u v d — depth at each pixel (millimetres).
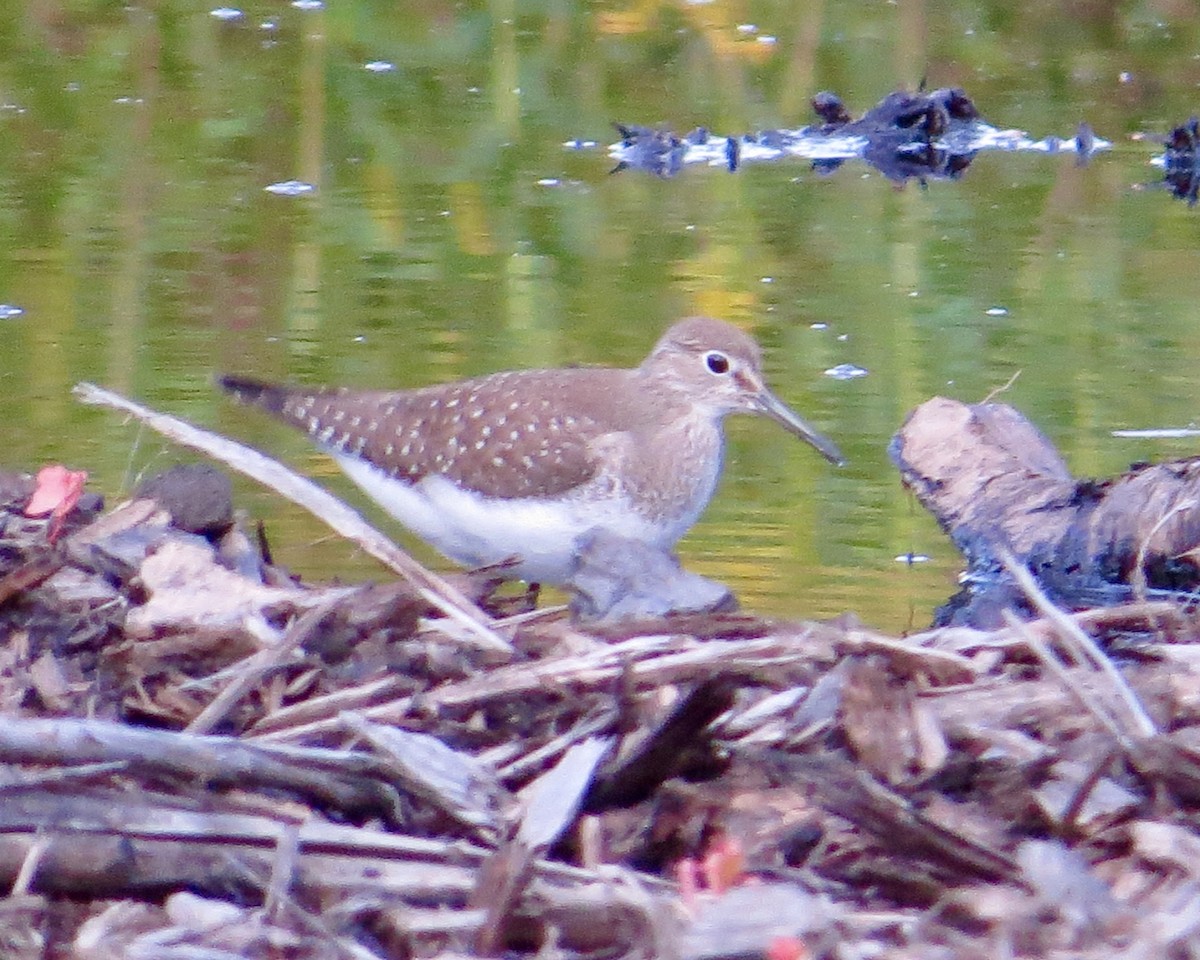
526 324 14461
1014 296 15312
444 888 6109
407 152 18781
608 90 21047
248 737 7191
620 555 8758
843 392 13555
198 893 6160
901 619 10125
